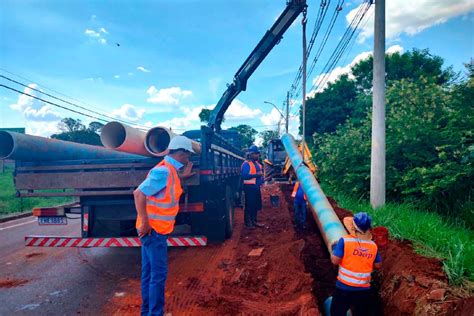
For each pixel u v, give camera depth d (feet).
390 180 26.71
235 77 36.29
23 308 14.24
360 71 100.68
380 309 12.82
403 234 16.74
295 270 16.29
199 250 21.81
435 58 85.76
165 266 12.21
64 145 18.95
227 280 16.17
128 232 19.94
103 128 15.90
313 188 21.22
